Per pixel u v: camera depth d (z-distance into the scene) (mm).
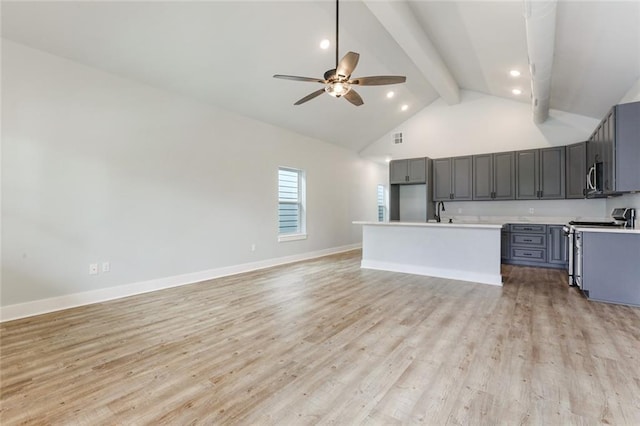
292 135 6293
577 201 5570
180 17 3254
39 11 2846
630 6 2346
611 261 3406
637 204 3754
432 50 4473
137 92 3945
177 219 4375
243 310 3268
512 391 1803
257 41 3836
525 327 2734
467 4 3195
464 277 4559
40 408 1692
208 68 4051
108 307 3385
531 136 5949
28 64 3129
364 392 1816
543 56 3055
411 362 2156
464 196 6477
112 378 1987
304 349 2369
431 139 7051
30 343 2490
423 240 4949
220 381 1946
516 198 5902
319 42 4129
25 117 3115
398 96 6277
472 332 2646
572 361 2129
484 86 5906
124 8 3010
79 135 3469
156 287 4129
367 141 7848
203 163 4695
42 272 3223
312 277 4797
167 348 2400
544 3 2203
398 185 7477
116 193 3762
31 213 3154
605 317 2953
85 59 3439
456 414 1614
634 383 1857
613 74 3502
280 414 1633
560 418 1566
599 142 4023
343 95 3250
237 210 5199
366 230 5562
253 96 4883
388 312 3170
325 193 7168
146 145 4039
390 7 3209
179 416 1623
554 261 5336
